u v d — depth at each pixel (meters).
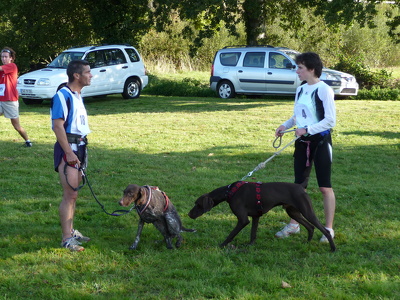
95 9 20.89
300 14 21.47
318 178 4.93
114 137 10.59
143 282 4.01
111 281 4.01
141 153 9.09
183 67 28.62
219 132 11.17
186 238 5.06
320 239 4.99
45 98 15.27
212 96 19.12
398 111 13.91
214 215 5.82
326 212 4.97
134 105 15.81
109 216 5.71
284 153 9.12
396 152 9.27
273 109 14.56
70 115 4.53
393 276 4.11
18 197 6.41
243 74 17.64
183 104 15.98
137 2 19.81
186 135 10.82
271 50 17.47
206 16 19.75
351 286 3.92
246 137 10.60
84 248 4.68
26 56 21.50
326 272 4.21
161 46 28.78
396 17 17.73
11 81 9.13
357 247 4.79
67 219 4.70
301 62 4.79
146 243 4.92
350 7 15.78
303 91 4.86
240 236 5.15
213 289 3.83
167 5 18.33
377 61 29.42
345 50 28.81
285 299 3.68
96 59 16.52
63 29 21.80
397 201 6.33
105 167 7.98
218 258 4.50
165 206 4.66
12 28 21.59
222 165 8.25
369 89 19.47
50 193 6.64
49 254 4.52
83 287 3.90
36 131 11.24
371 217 5.71
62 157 4.58
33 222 5.46
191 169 7.96
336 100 16.95
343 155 9.02
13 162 8.33
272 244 4.90
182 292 3.82
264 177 7.47
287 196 4.62
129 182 7.14
